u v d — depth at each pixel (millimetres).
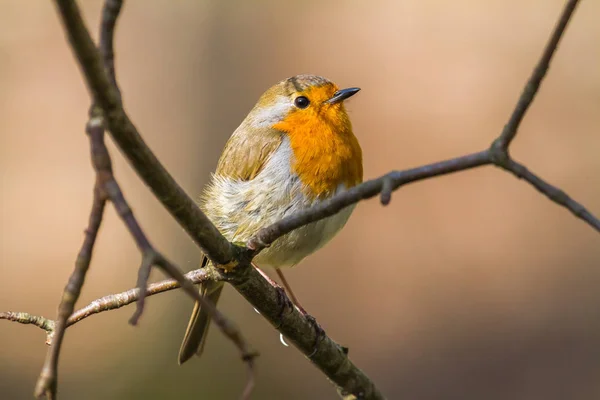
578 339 11547
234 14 15977
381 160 14031
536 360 11297
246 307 11156
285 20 16109
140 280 2859
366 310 12352
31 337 12211
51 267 13750
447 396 10945
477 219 13422
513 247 12984
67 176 15203
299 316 5457
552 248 12953
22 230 14336
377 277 12781
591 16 15406
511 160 3508
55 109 15859
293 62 15555
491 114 14422
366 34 15977
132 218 2930
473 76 14992
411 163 13914
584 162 13594
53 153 15430
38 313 12719
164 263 2922
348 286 12703
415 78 15164
